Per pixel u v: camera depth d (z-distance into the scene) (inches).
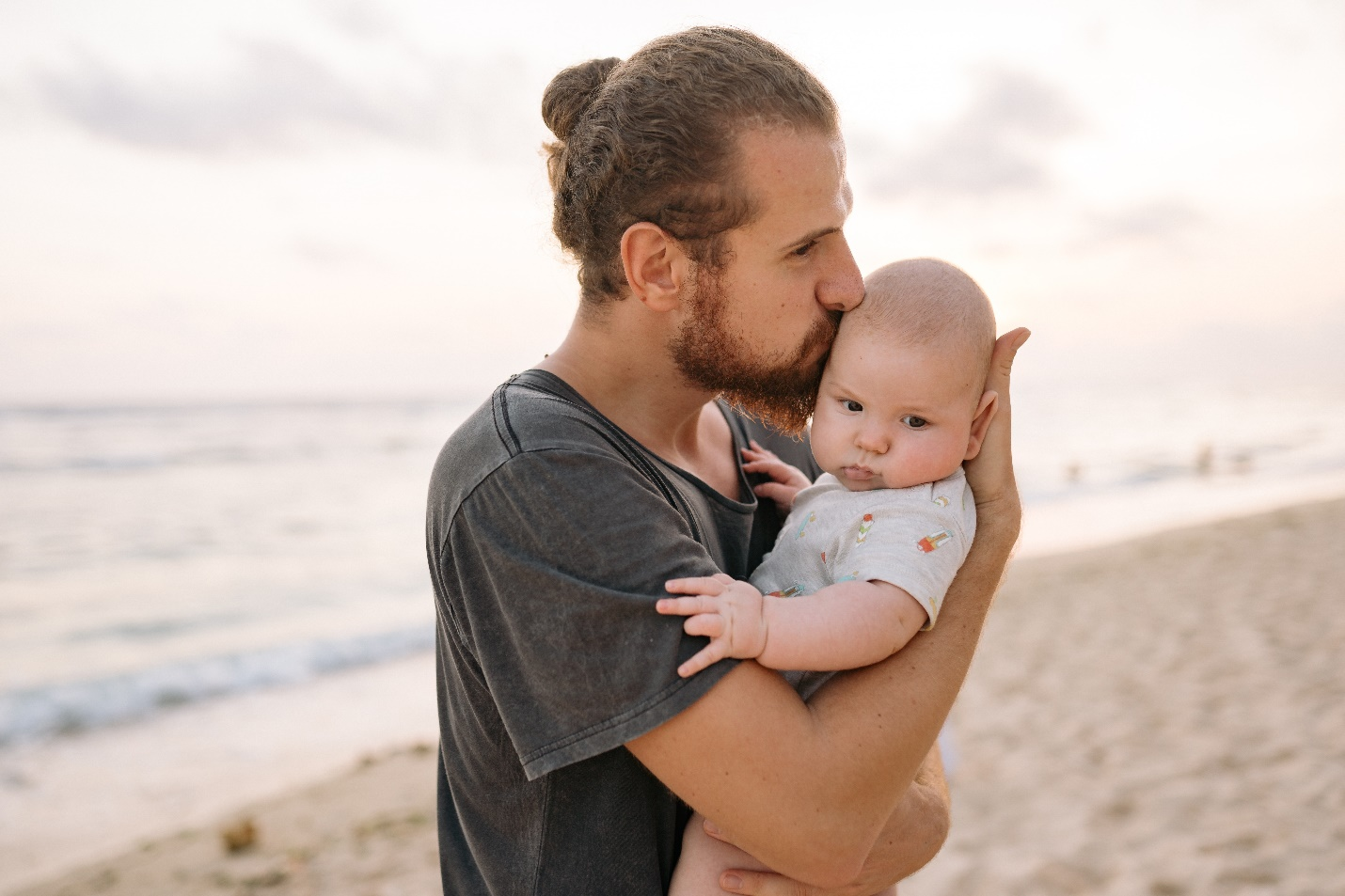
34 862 214.2
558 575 44.3
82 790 255.4
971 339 59.3
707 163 50.4
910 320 58.9
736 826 45.1
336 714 316.8
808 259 56.0
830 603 49.6
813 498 64.7
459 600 48.3
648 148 51.3
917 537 55.5
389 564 601.3
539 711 44.7
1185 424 1824.6
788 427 63.2
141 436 1465.3
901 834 54.8
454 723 53.4
